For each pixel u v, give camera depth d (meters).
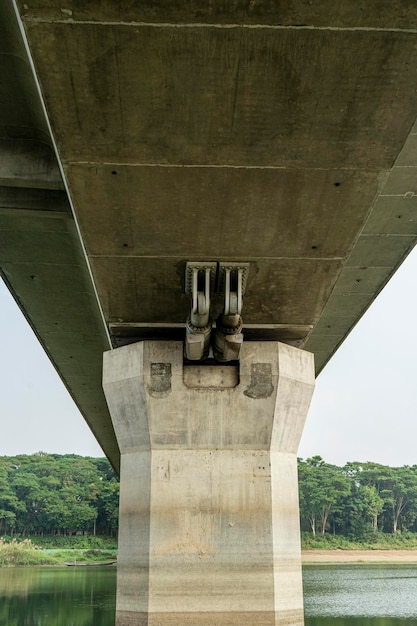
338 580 69.25
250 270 12.16
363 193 10.29
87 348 23.34
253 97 8.66
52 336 22.06
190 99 8.66
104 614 36.00
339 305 19.77
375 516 132.12
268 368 13.64
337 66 8.25
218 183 10.08
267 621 12.30
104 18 7.71
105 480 138.00
